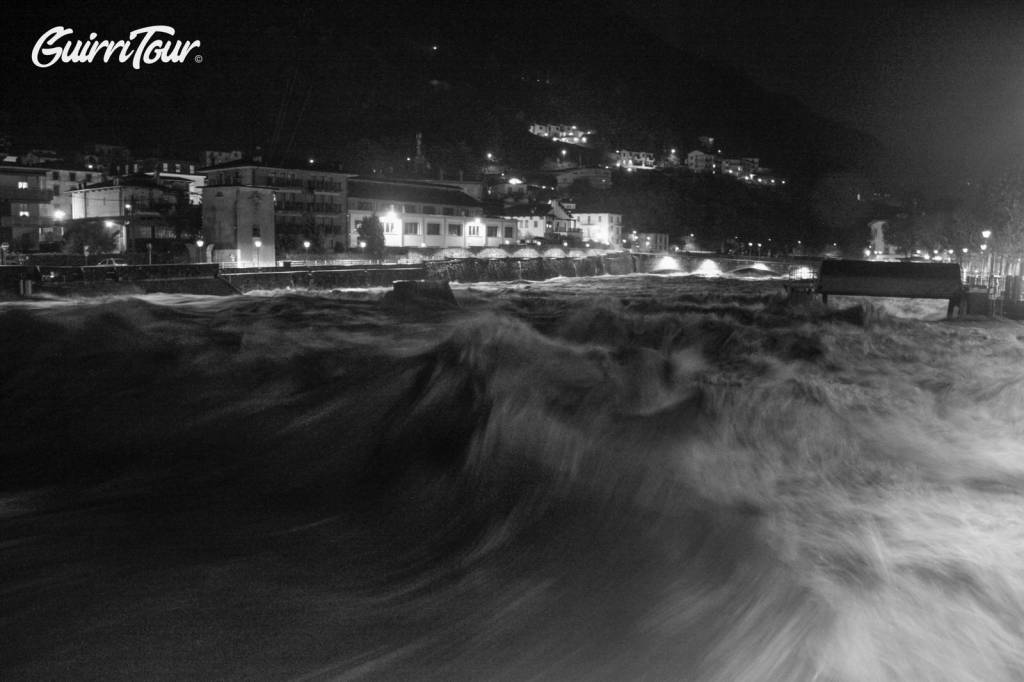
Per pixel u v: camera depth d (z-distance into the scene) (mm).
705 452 8188
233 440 10164
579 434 8539
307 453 9438
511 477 7652
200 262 73375
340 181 90562
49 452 9750
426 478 8055
